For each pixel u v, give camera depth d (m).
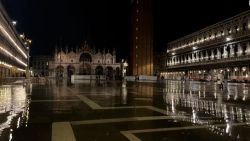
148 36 88.19
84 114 11.68
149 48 88.00
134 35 90.19
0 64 58.56
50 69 165.62
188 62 116.12
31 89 29.47
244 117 11.22
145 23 88.19
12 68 80.75
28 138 7.35
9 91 25.62
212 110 13.33
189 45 116.69
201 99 19.34
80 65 168.62
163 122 9.90
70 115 11.36
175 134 8.02
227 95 23.45
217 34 95.56
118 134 7.93
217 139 7.50
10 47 75.81
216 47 95.12
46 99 18.25
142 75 85.38
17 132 8.07
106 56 172.25
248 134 8.10
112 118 10.67
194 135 7.91
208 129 8.76
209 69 96.19
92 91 27.50
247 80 70.50
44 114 11.59
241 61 77.25
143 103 16.34
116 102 16.80
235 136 7.86
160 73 146.38
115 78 100.44
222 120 10.48
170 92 26.97
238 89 35.94
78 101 17.11
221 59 89.00
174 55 130.12
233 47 85.38
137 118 10.73
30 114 11.53
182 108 13.99
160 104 15.80
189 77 99.75
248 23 78.38
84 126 9.04
